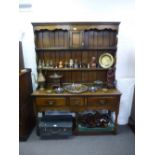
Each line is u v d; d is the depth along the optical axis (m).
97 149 2.16
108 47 2.51
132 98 2.69
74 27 2.38
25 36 2.57
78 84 2.61
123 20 2.54
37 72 2.55
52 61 2.62
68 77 2.68
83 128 2.43
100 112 2.80
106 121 2.53
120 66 2.71
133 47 2.64
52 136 2.41
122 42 2.62
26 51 2.62
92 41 2.57
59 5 2.49
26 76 2.43
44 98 2.27
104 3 2.49
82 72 2.67
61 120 2.54
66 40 2.55
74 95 2.25
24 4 2.47
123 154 2.06
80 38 2.44
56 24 2.34
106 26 2.37
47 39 2.56
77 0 2.47
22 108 2.26
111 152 2.10
